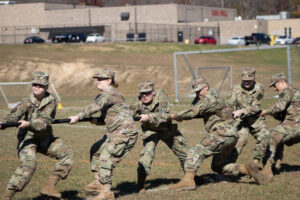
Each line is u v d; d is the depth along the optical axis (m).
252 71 16.06
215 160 14.30
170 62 83.19
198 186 14.50
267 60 75.75
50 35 138.12
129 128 12.38
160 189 14.38
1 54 80.00
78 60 80.56
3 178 16.38
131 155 20.83
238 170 14.28
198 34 140.88
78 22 143.38
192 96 49.84
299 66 53.22
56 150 12.62
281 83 15.57
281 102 15.26
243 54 84.94
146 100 13.79
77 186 15.19
